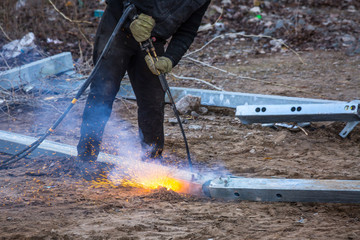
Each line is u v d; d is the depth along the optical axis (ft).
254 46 74.18
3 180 28.58
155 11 26.40
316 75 59.62
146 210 24.00
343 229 21.31
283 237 20.35
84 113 28.76
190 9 26.89
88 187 27.76
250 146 37.27
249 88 54.13
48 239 19.74
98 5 85.97
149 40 26.66
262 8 91.04
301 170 32.01
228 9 88.63
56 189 27.09
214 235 20.63
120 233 20.59
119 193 26.73
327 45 73.46
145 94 29.37
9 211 23.20
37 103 45.83
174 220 22.57
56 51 65.92
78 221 21.97
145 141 30.99
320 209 24.30
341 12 91.76
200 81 56.54
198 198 26.40
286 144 38.29
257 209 24.29
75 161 30.58
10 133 34.78
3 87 46.73
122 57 27.91
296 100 44.45
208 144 37.68
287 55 69.56
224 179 26.14
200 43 74.79
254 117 36.83
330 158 35.09
